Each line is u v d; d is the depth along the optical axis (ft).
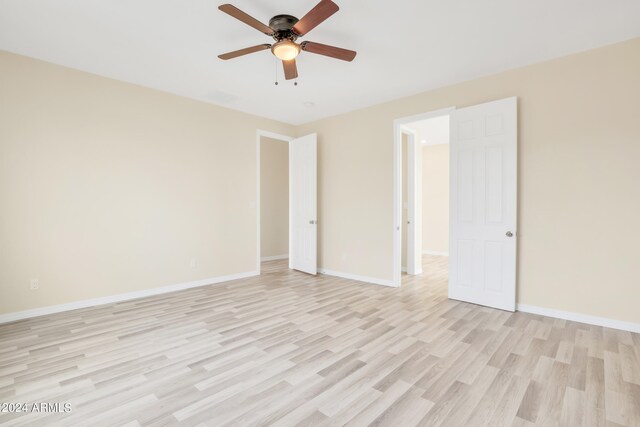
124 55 10.10
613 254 9.41
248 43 9.36
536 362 7.39
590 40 9.19
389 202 14.46
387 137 14.49
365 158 15.34
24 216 10.11
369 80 12.05
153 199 12.98
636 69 9.02
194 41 9.24
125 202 12.23
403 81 12.16
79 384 6.47
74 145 11.05
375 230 14.99
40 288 10.41
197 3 7.45
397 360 7.50
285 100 14.37
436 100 12.88
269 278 16.10
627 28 8.56
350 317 10.39
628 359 7.51
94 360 7.47
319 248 17.58
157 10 7.73
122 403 5.87
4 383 6.49
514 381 6.61
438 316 10.47
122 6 7.57
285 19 7.78
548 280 10.46
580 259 9.91
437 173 24.62
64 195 10.85
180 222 13.82
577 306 9.97
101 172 11.65
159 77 11.83
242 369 7.08
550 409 5.72
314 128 17.71
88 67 10.96
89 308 11.19
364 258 15.44
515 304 11.01
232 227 15.72
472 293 11.86
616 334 8.96
